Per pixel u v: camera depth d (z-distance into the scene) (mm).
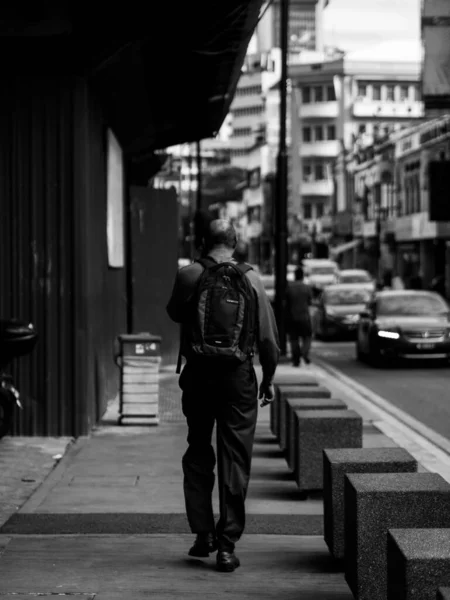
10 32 11531
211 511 6883
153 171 25047
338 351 30234
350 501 5770
